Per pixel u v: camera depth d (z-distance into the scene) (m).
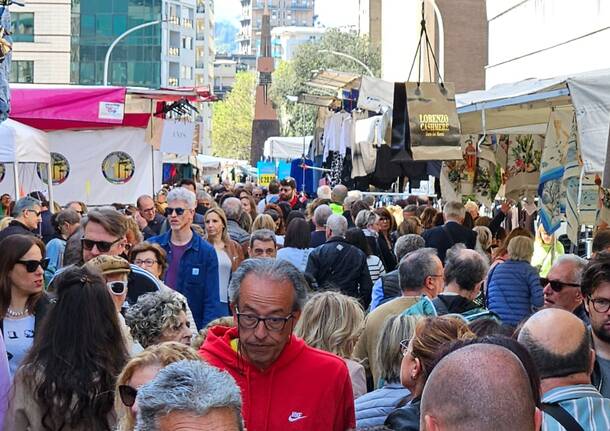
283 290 5.02
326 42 92.19
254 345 5.02
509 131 15.78
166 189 21.72
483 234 14.81
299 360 5.18
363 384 6.79
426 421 2.88
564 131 12.45
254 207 20.27
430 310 7.57
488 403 2.79
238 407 3.20
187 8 128.50
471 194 16.34
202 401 3.11
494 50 53.97
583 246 16.19
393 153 13.09
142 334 6.23
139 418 3.19
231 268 11.33
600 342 6.16
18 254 6.63
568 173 11.72
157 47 85.31
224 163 64.56
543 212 12.77
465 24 69.12
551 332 4.86
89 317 5.43
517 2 49.56
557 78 10.38
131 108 20.88
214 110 148.50
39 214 12.81
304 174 34.44
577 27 41.75
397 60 81.00
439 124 13.02
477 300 10.84
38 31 82.31
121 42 84.56
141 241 9.70
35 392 5.35
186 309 6.40
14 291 6.71
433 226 16.67
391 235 16.84
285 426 5.07
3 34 8.12
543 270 13.99
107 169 21.44
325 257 12.11
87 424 5.37
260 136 99.69
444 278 7.94
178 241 10.59
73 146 21.27
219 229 12.16
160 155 22.02
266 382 5.11
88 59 84.06
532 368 4.03
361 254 12.21
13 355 6.60
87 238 8.28
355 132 20.12
